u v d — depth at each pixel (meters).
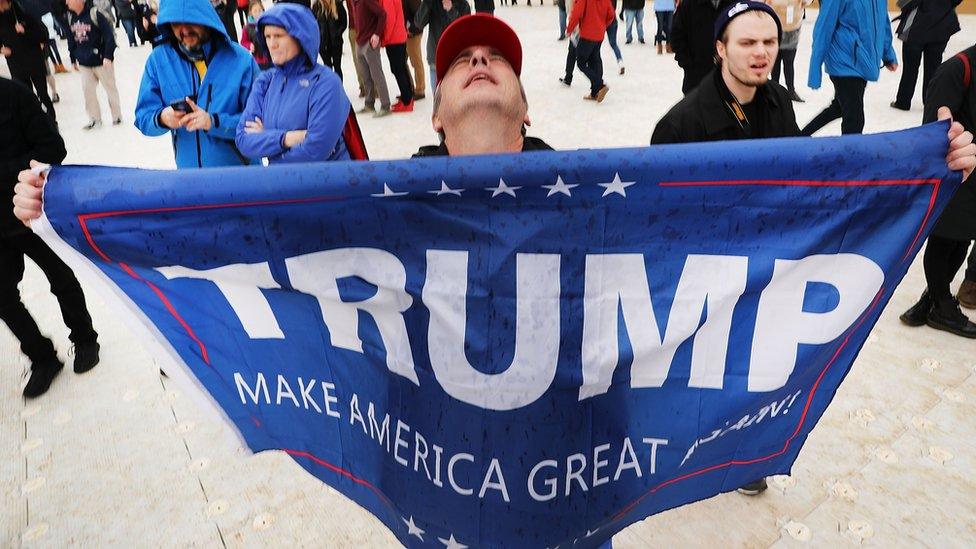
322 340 1.42
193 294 1.41
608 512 1.41
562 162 1.19
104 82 8.34
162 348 1.46
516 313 1.28
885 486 2.57
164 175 1.30
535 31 13.22
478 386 1.31
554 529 1.39
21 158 2.99
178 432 3.10
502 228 1.25
